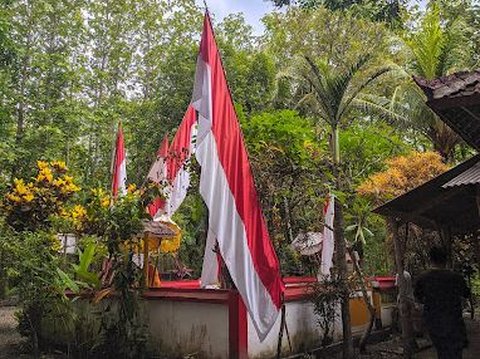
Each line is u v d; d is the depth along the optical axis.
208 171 6.93
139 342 7.86
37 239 8.35
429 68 15.54
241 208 6.90
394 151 16.02
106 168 21.14
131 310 7.95
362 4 23.89
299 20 21.61
